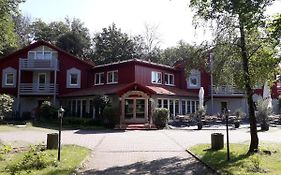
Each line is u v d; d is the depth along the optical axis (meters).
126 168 10.68
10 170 9.34
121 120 28.42
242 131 24.33
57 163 10.37
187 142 17.30
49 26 63.47
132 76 32.69
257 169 9.52
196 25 13.09
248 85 12.56
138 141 17.80
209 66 13.64
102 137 19.84
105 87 34.03
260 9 7.88
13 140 16.83
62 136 20.12
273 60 10.40
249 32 10.97
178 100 34.72
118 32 59.84
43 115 31.64
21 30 66.00
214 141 13.70
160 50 64.31
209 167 10.52
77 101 34.97
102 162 11.72
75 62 38.78
